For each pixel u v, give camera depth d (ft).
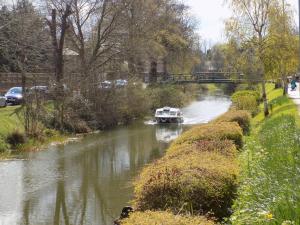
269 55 108.68
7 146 87.35
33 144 92.58
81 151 89.25
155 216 23.44
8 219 48.96
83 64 139.85
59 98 114.62
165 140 104.63
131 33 151.53
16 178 65.87
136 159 81.15
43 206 53.21
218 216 28.94
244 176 34.45
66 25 138.92
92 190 59.77
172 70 230.27
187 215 24.34
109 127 129.08
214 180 30.58
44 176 67.26
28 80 123.44
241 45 112.47
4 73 163.84
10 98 128.88
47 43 144.36
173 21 207.62
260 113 114.93
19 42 134.00
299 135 41.78
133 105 144.97
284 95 137.28
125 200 54.90
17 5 143.13
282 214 19.43
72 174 68.74
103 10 143.64
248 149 47.75
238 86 228.63
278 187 24.73
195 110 175.32
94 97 128.47
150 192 29.04
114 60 149.79
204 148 43.98
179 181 29.14
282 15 109.09
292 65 114.62
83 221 48.21
